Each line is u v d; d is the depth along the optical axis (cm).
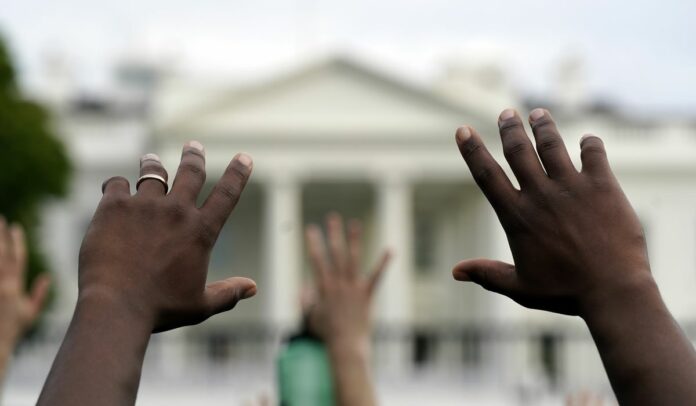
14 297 347
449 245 5491
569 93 6275
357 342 354
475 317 5262
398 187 4925
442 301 5509
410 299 5488
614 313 194
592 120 5406
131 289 193
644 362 189
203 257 197
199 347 3997
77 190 5306
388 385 2731
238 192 201
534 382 2366
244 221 5350
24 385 2220
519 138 204
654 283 196
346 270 362
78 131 5350
